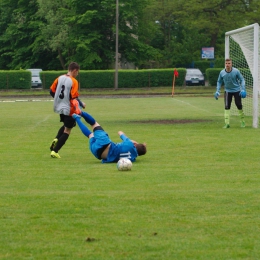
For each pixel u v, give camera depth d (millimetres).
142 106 68062
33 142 31562
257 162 23719
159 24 161125
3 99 92750
